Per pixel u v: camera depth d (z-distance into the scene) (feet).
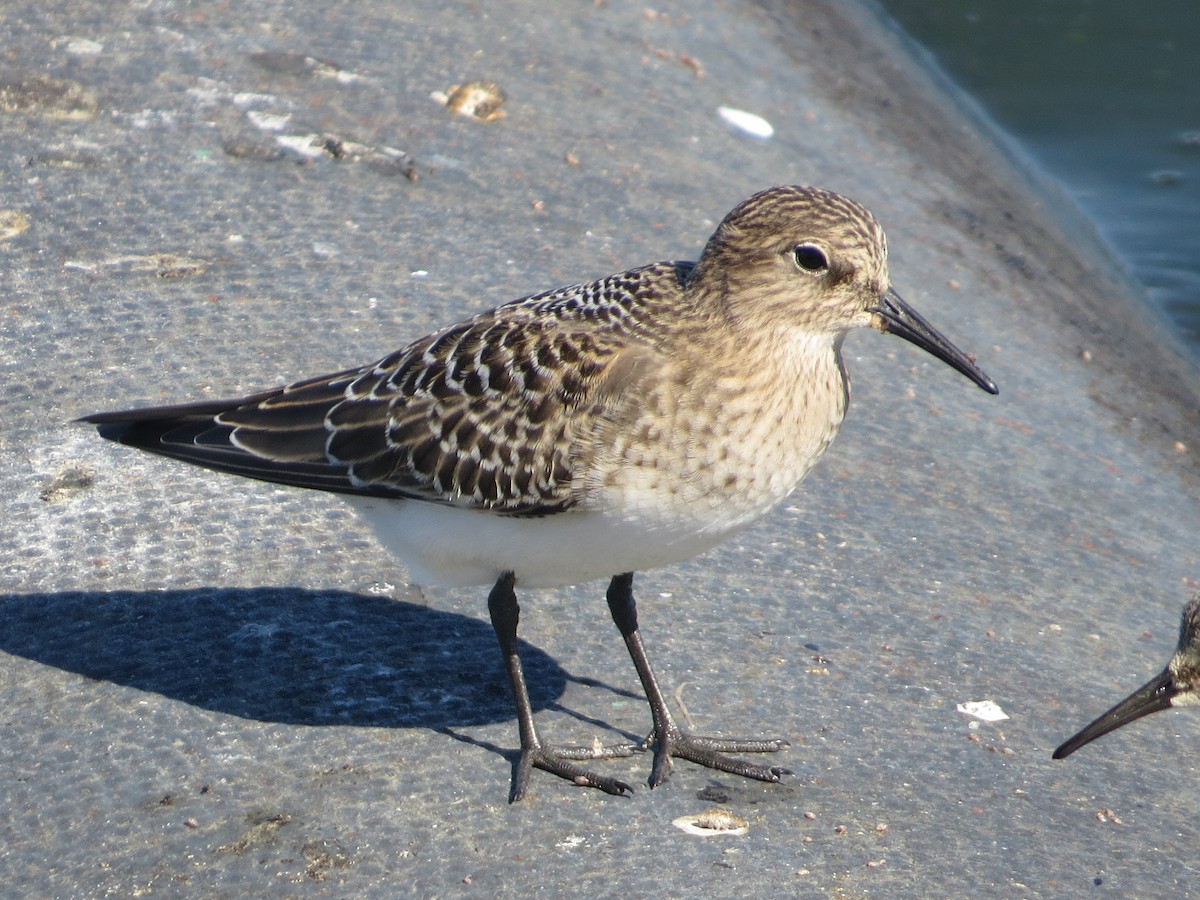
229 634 33.86
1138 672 37.04
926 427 46.14
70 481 37.29
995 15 83.15
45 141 49.44
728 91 62.39
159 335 42.19
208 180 49.16
